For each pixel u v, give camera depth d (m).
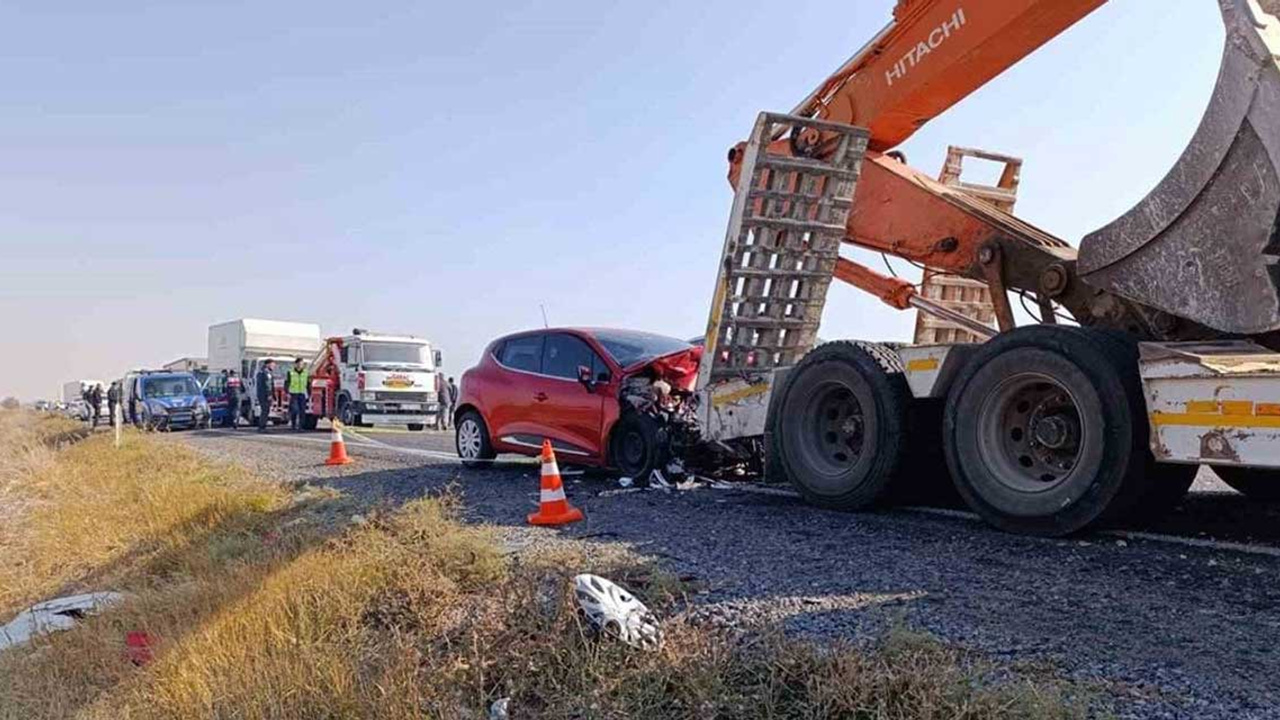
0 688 3.95
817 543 5.62
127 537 7.43
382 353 26.02
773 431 7.87
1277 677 3.06
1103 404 5.35
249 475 10.90
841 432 7.32
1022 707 2.77
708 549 5.52
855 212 8.66
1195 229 5.46
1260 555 5.00
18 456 15.77
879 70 8.12
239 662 3.75
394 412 25.69
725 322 8.40
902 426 6.65
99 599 5.32
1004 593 4.24
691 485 8.74
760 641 3.54
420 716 3.22
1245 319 5.19
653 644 3.48
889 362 6.87
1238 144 5.09
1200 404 4.94
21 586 6.35
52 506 9.71
